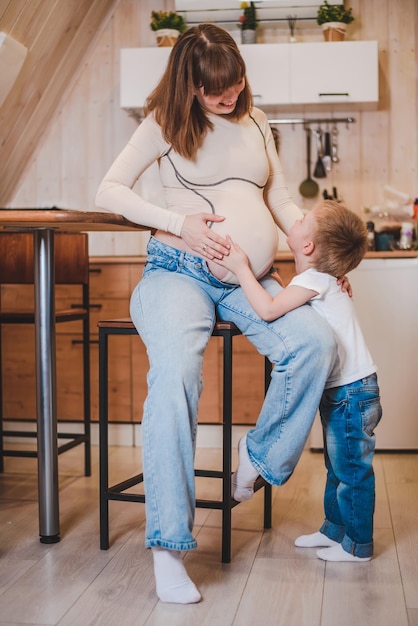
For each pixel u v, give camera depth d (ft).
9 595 5.97
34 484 9.48
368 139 13.00
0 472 10.07
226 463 6.60
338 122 12.98
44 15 10.22
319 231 6.48
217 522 7.86
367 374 6.52
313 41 12.93
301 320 6.29
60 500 8.68
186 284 6.47
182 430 5.77
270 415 6.31
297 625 5.41
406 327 11.00
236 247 6.45
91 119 13.41
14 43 9.68
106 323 6.93
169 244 6.72
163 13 12.53
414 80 12.89
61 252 9.71
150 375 5.94
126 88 12.35
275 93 12.16
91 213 6.52
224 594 5.97
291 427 6.24
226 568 6.53
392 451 11.27
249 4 12.55
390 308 10.98
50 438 7.19
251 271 6.55
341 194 13.07
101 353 6.96
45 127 13.29
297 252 6.70
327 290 6.52
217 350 11.59
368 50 12.03
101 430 6.98
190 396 5.88
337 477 6.66
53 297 7.23
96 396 12.03
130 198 6.61
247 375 11.57
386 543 7.16
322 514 8.11
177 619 5.51
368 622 5.46
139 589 6.07
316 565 6.60
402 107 12.93
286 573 6.41
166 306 6.19
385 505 8.44
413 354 11.03
